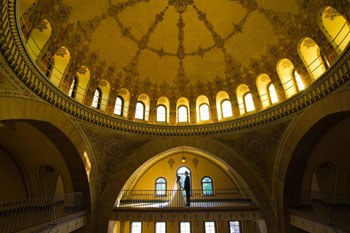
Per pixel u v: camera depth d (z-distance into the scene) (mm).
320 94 9000
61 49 10102
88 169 10914
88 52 11375
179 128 13539
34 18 8188
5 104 6547
